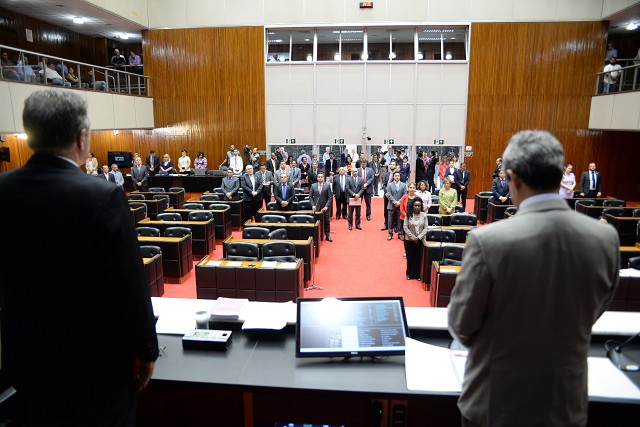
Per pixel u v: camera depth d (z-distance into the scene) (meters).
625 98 12.54
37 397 1.48
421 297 6.76
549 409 1.39
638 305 5.24
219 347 2.36
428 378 2.06
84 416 1.48
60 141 1.39
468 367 1.56
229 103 15.91
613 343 2.31
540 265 1.33
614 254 1.40
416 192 9.23
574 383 1.41
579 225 1.36
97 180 1.41
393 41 15.33
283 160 13.62
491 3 14.48
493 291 1.37
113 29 15.92
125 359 1.54
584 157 14.95
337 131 15.73
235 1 15.31
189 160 15.88
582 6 14.23
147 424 2.41
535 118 14.89
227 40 15.55
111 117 13.71
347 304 2.39
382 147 15.65
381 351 2.26
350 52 15.48
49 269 1.38
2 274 1.43
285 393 2.05
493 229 1.40
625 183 15.03
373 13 14.84
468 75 14.92
